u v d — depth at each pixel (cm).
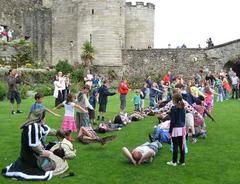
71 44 5716
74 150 1459
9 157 1391
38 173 1166
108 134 1808
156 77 5156
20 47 4722
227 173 1251
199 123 1739
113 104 3017
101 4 5153
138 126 2008
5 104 2798
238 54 5112
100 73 5181
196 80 3903
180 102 1312
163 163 1351
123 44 5369
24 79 4006
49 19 5844
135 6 5919
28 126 1174
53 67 5184
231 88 3703
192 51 5234
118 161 1367
